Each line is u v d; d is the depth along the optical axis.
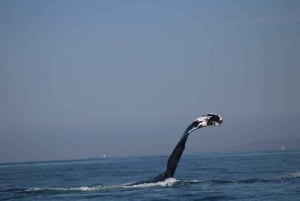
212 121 41.16
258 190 38.84
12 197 40.81
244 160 116.12
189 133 42.28
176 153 43.66
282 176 50.28
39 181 65.31
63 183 58.97
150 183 43.91
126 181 57.78
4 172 108.56
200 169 75.62
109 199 36.53
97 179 63.81
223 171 66.81
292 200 33.69
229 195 36.56
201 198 35.53
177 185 43.34
